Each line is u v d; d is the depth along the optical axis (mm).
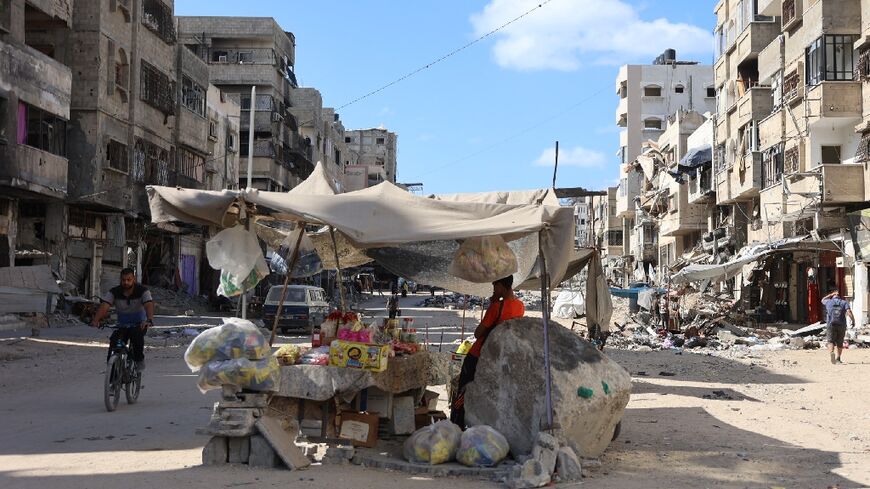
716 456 8641
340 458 7852
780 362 22141
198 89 49719
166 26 43250
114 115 38031
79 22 36500
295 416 8555
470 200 10617
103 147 36938
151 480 6992
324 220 7770
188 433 9578
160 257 47312
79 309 33812
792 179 35438
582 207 112375
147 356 21297
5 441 9039
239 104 65000
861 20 32844
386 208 7918
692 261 51188
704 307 37906
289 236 11023
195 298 48438
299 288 31734
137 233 42656
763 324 37250
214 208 8242
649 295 37344
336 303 56031
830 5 33250
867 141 31656
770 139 39312
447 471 7465
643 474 7719
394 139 153875
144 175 41438
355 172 104125
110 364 11406
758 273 41969
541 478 7137
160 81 43219
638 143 83750
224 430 7574
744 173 42469
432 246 10250
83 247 37969
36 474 7242
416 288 102250
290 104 74188
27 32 36531
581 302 37406
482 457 7621
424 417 9648
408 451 7824
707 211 55500
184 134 47094
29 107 31141
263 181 64125
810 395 14914
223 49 67562
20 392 13805
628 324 37406
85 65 36500
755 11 42938
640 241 70875
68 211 36344
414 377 9281
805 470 7965
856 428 10922
